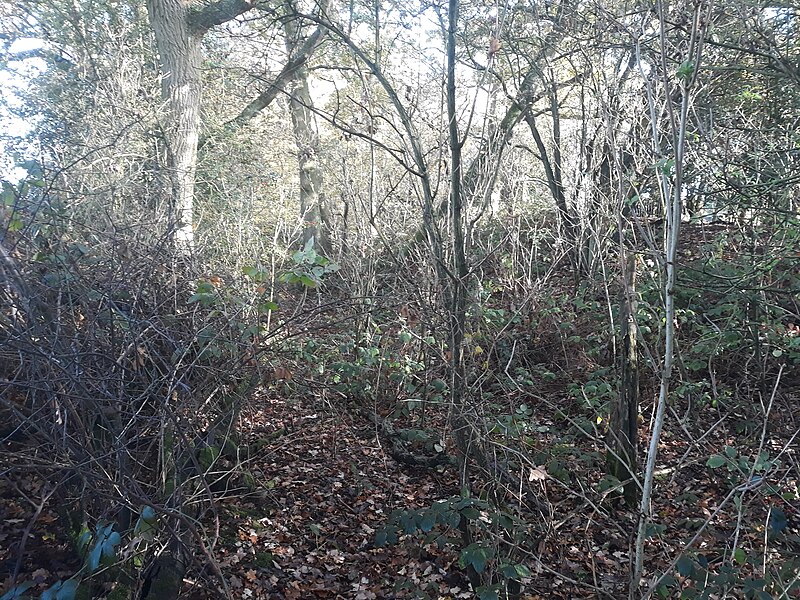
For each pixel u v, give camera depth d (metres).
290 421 6.29
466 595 4.28
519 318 7.20
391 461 6.14
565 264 8.70
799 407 5.46
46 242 3.43
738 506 3.27
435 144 5.51
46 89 9.29
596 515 4.80
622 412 5.05
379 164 7.84
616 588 4.07
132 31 10.84
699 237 8.16
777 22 4.91
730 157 4.96
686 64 2.93
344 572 4.63
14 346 2.98
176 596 3.43
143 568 3.42
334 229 8.21
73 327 3.21
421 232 6.55
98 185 5.75
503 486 3.95
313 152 10.98
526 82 6.63
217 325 3.87
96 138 7.50
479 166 6.03
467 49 4.75
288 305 6.01
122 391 3.12
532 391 6.57
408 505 5.44
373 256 7.07
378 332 6.62
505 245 8.51
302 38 5.69
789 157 5.36
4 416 3.41
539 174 10.55
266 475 5.59
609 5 5.11
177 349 3.36
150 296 3.63
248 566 4.39
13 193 3.48
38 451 3.26
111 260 3.43
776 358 6.08
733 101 6.15
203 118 11.16
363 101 6.64
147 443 3.62
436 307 4.62
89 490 3.28
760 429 5.12
